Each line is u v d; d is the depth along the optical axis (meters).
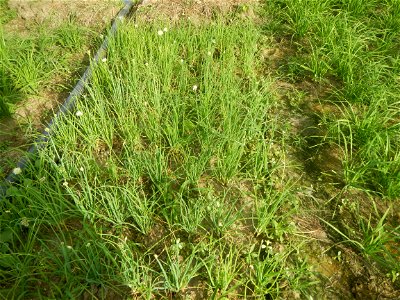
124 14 1.74
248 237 0.95
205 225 0.98
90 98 1.31
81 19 1.73
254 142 1.18
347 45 1.46
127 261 0.81
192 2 1.76
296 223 0.98
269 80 1.41
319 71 1.43
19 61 1.42
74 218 1.00
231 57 1.46
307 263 0.90
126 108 1.23
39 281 0.86
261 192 1.06
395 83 1.33
